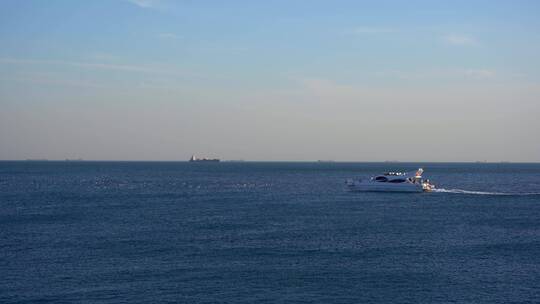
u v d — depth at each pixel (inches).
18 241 2425.0
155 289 1675.7
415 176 5531.5
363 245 2381.9
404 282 1785.2
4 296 1599.4
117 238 2517.2
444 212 3629.4
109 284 1724.9
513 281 1803.6
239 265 1985.7
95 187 6131.9
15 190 5536.4
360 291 1686.8
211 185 6761.8
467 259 2112.5
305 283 1763.0
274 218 3277.6
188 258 2097.7
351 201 4436.5
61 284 1720.0
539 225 3019.2
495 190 6102.4
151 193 5295.3
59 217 3270.2
